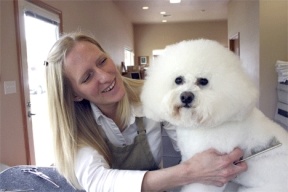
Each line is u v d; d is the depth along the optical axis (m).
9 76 2.37
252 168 0.97
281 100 3.31
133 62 9.70
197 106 0.90
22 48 2.53
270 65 3.62
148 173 0.86
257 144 0.96
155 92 1.02
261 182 0.97
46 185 1.05
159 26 9.74
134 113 1.14
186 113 0.92
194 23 9.53
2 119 2.26
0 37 2.24
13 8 2.43
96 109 1.09
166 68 1.00
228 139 0.92
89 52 1.02
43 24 3.08
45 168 1.12
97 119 1.09
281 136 0.98
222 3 6.89
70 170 0.93
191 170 0.85
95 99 1.04
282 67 3.28
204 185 0.96
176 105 0.93
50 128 1.02
